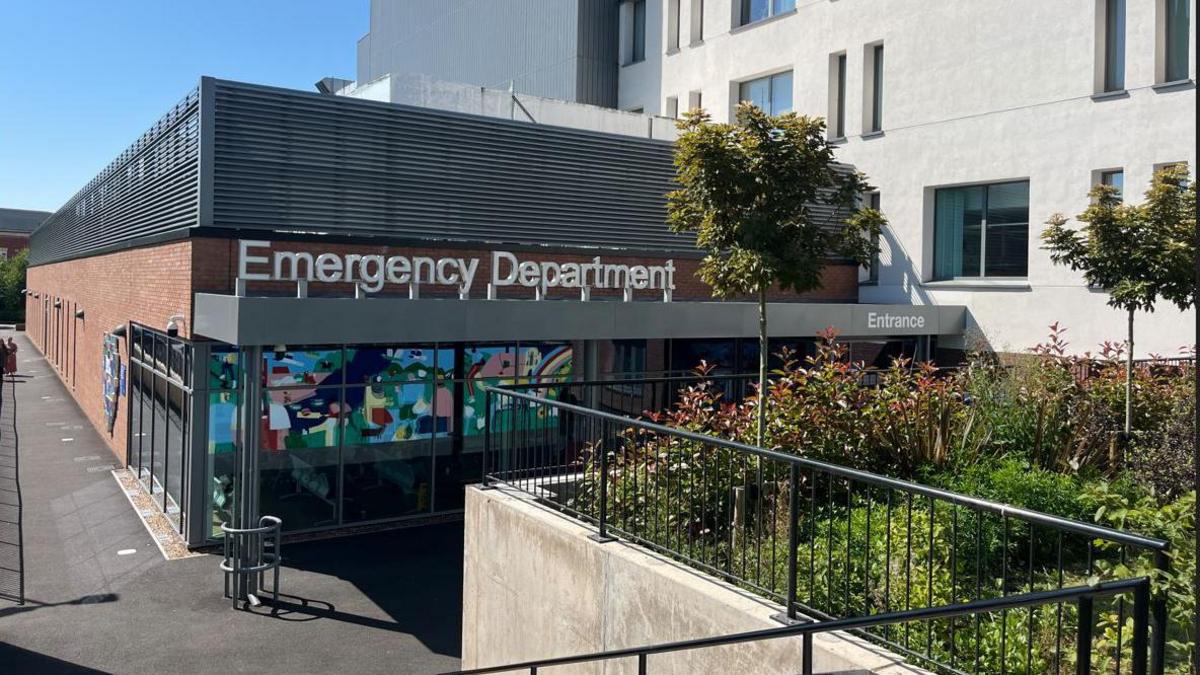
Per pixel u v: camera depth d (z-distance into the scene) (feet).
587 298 54.08
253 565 41.09
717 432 27.58
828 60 69.82
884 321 58.80
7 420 91.50
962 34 60.75
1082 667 10.30
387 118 52.60
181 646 34.35
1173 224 34.17
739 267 27.71
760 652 16.74
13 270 246.06
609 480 25.49
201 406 46.75
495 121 56.24
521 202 57.21
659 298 60.85
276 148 49.08
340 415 49.57
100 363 83.51
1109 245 35.01
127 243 65.51
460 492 53.21
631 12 91.50
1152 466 27.27
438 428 52.39
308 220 50.06
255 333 39.99
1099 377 35.94
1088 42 53.88
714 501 23.20
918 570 18.84
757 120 28.73
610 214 60.49
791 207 28.84
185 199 50.31
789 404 27.22
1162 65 51.01
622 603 20.47
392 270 47.78
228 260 47.06
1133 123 51.72
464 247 52.60
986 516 20.86
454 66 110.63
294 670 32.24
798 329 56.03
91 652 33.68
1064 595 10.38
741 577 19.08
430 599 39.83
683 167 29.50
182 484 48.80
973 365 34.04
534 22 96.07
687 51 82.99
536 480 27.20
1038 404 30.12
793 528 16.83
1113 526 19.98
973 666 15.49
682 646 14.65
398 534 49.96
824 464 16.48
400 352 51.13
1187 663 14.73
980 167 59.72
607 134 60.44
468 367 53.16
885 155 65.98
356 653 33.83
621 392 56.13
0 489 60.03
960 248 62.75
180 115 51.70
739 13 78.74
